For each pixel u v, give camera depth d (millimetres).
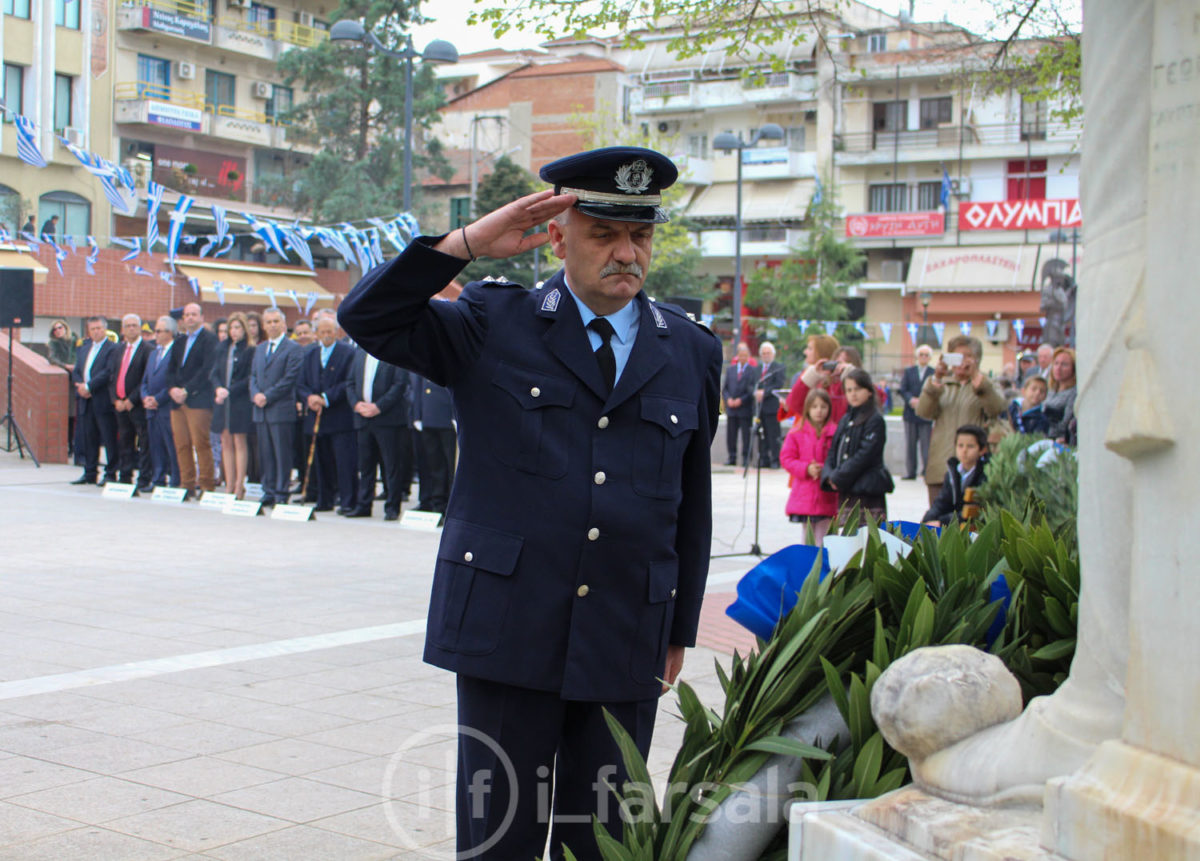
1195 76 1813
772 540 12094
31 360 19125
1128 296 1962
